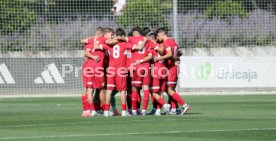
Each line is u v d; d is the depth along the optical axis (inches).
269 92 2874.0
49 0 3262.8
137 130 1263.5
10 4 3211.1
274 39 3329.2
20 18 3213.6
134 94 1731.1
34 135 1185.4
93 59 1702.8
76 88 2903.5
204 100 2453.2
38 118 1611.7
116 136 1159.6
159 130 1262.3
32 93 2896.2
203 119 1526.8
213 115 1686.8
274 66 2878.9
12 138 1138.0
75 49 3193.9
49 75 2903.5
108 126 1353.3
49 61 2903.5
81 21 3275.1
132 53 1727.4
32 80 2898.6
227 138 1128.8
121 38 1696.6
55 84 2898.6
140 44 1715.1
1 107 2117.4
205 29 3329.2
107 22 3282.5
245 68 2874.0
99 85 1710.1
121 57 1694.1
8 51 3166.8
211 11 3378.4
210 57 2859.3
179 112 1787.6
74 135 1179.3
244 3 3420.3
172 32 3221.0
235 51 3277.6
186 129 1278.3
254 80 2874.0
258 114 1724.9
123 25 3245.6
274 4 3410.4
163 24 3223.4
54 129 1300.4
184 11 3398.1
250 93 2842.0
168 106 1739.7
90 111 1710.1
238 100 2434.8
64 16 3275.1
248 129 1270.9
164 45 1744.6
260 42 3319.4
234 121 1459.2
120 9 3243.1
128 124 1396.4
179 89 2847.0
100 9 3289.9
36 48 3179.1
